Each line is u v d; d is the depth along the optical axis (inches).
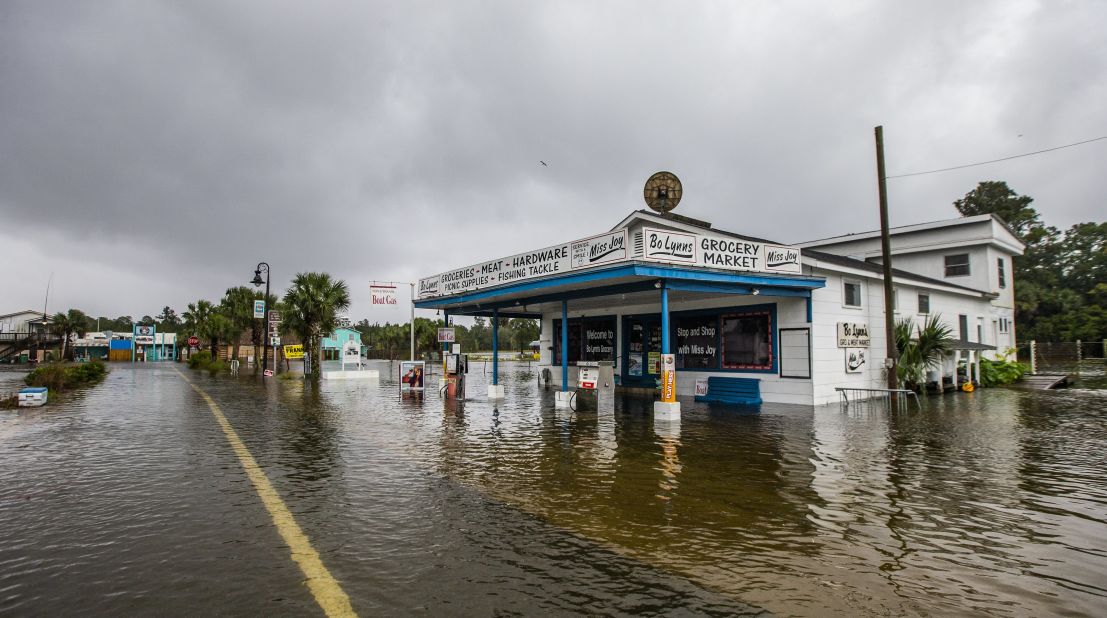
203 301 2140.7
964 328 911.7
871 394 655.1
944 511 215.8
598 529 196.2
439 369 1419.8
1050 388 797.9
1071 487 251.0
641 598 141.7
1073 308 1599.4
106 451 348.8
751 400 601.3
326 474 281.3
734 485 256.4
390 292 892.6
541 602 139.3
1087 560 167.5
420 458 319.9
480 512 216.4
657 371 736.3
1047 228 1822.1
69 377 906.1
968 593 144.8
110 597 142.4
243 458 323.0
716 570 159.9
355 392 788.6
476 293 629.9
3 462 315.6
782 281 533.0
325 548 177.8
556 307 791.7
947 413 513.7
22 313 2623.0
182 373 1434.5
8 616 131.6
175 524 202.5
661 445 357.7
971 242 1002.1
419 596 142.6
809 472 281.6
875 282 693.3
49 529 197.0
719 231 772.6
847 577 154.9
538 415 511.2
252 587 148.2
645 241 443.8
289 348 2284.7
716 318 669.3
